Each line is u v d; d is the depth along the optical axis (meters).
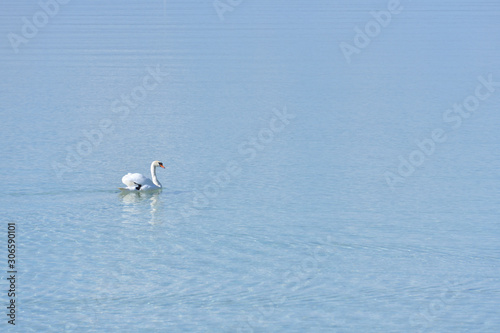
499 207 44.38
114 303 31.34
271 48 122.50
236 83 89.88
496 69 99.12
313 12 191.75
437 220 42.00
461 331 29.19
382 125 67.50
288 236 39.22
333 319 30.16
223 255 36.59
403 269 34.91
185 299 31.66
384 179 50.66
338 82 90.69
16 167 52.72
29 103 77.38
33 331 28.98
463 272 34.56
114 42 133.00
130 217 42.16
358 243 38.25
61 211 42.97
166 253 36.72
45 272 34.41
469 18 174.00
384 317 30.31
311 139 62.34
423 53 117.12
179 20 176.75
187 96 81.69
